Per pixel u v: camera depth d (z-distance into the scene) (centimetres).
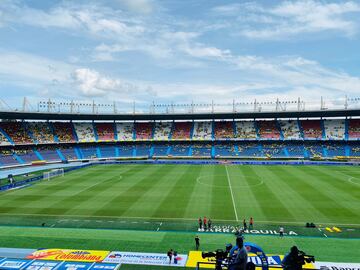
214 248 3269
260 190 5981
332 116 11238
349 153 10269
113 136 12031
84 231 3809
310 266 2786
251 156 10712
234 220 4253
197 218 4356
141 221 4241
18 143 9856
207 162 10156
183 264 2892
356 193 5662
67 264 2870
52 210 4769
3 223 4162
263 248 3222
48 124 11556
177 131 12338
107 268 2783
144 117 11919
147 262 2928
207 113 11419
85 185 6594
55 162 10062
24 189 6225
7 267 2812
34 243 3400
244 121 12525
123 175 7812
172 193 5809
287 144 11206
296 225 4022
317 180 6931
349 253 3094
